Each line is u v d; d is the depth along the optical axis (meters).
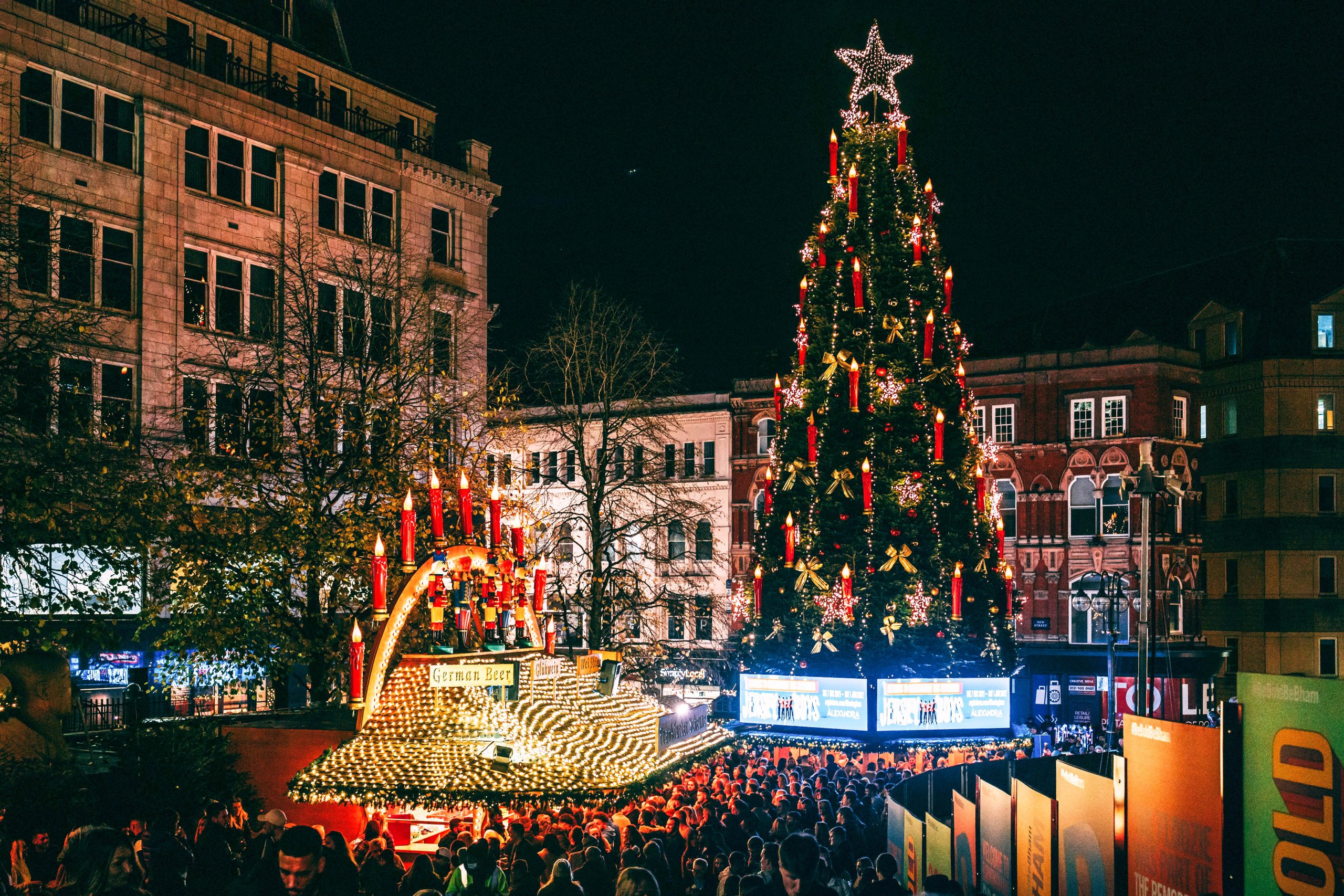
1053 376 55.44
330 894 7.91
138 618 30.95
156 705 26.12
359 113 44.50
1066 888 7.64
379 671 15.16
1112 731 36.12
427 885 10.70
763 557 29.72
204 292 37.66
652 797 16.67
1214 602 54.84
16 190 24.44
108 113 35.66
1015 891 8.77
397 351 28.95
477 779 13.78
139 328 35.44
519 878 9.96
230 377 29.58
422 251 45.53
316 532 23.45
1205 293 58.19
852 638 27.59
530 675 15.92
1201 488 55.59
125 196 35.62
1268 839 5.28
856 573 27.72
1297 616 51.94
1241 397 53.94
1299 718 5.05
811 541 28.25
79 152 34.75
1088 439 54.22
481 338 44.84
